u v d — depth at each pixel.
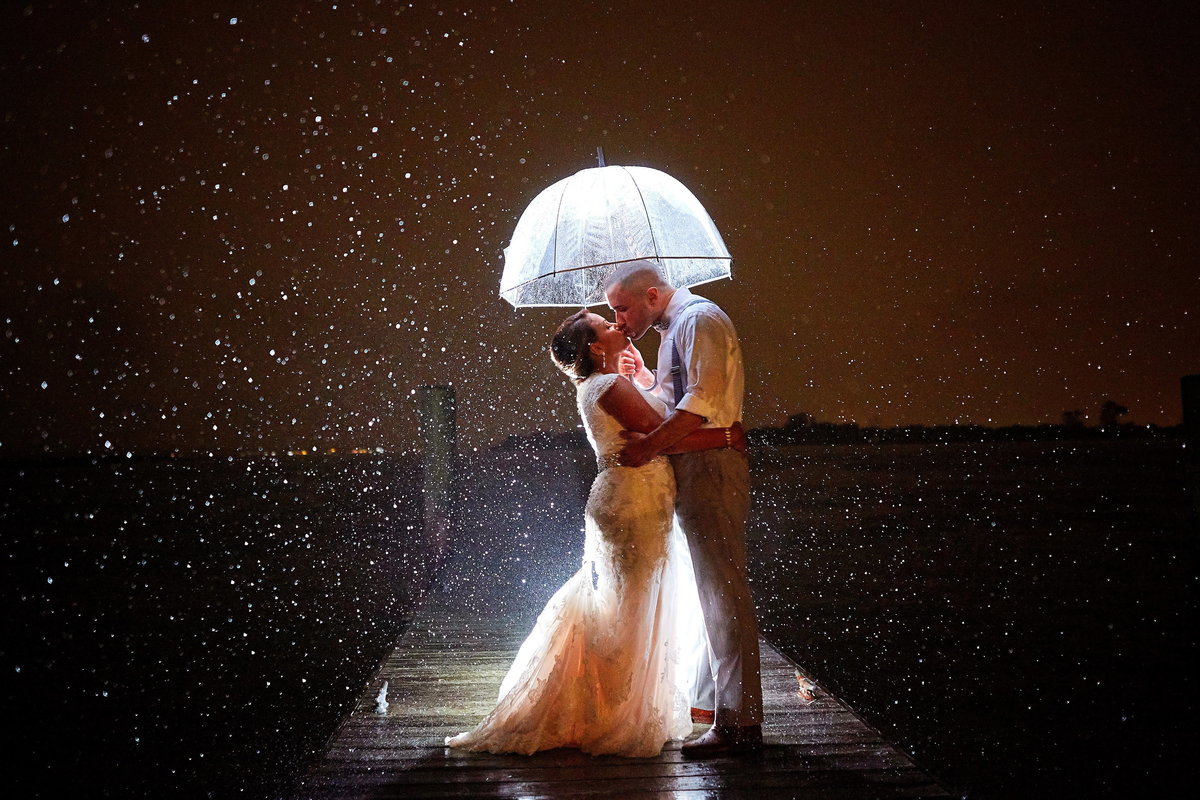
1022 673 5.19
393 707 3.31
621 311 2.95
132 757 4.15
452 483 7.97
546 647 2.80
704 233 3.09
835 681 5.09
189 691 5.19
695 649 3.02
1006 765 3.78
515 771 2.59
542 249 3.15
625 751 2.71
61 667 5.76
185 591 8.39
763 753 2.70
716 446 2.78
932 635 6.16
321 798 2.40
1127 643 5.83
